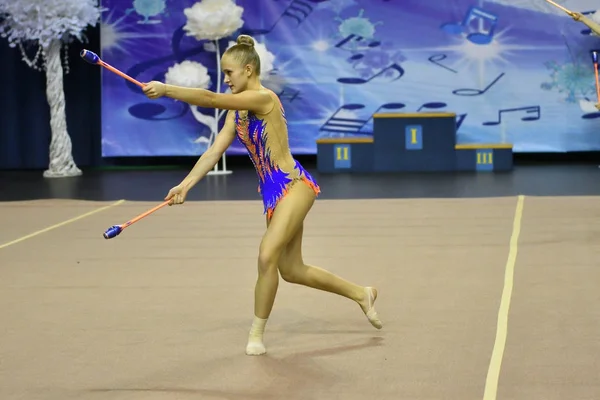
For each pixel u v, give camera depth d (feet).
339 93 77.05
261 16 76.79
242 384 20.58
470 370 21.36
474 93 75.97
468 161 73.10
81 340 24.58
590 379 20.53
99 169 79.87
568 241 39.04
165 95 20.85
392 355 22.72
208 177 71.61
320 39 76.69
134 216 50.16
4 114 81.46
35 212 52.19
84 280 32.71
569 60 74.84
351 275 32.94
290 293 29.89
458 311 27.20
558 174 68.64
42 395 20.08
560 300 28.32
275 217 22.50
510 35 75.10
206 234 43.27
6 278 33.24
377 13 76.02
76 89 82.07
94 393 20.16
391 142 73.51
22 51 72.84
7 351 23.59
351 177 70.03
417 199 54.90
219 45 76.89
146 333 25.26
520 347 23.18
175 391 20.18
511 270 33.12
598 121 75.05
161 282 32.22
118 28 77.46
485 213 48.44
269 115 22.44
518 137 75.97
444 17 75.66
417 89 76.54
